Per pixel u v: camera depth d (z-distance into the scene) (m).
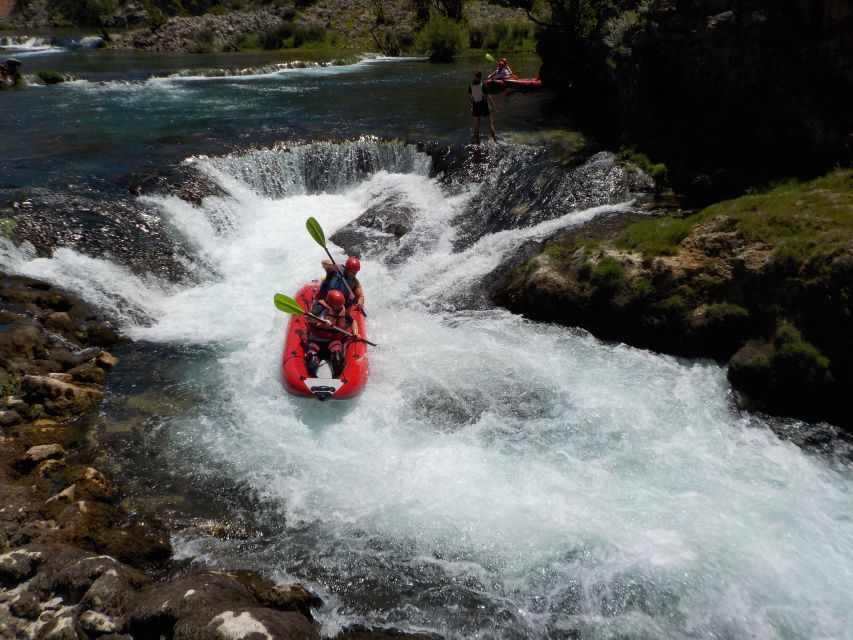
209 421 7.07
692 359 7.78
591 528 5.67
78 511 5.51
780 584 5.08
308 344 7.61
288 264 10.59
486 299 9.38
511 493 6.09
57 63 28.77
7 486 5.77
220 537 5.61
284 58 31.17
